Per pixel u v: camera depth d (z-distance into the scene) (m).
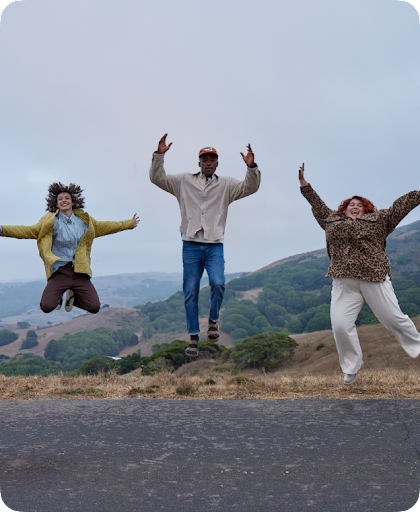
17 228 4.63
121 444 3.26
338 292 4.95
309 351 61.97
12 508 2.29
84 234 4.86
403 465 2.77
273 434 3.42
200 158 4.81
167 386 5.83
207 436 3.41
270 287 161.88
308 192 5.39
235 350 64.06
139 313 199.62
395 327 4.79
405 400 4.34
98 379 6.68
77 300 5.04
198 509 2.28
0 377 6.66
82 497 2.42
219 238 4.74
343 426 3.57
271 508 2.28
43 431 3.60
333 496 2.40
